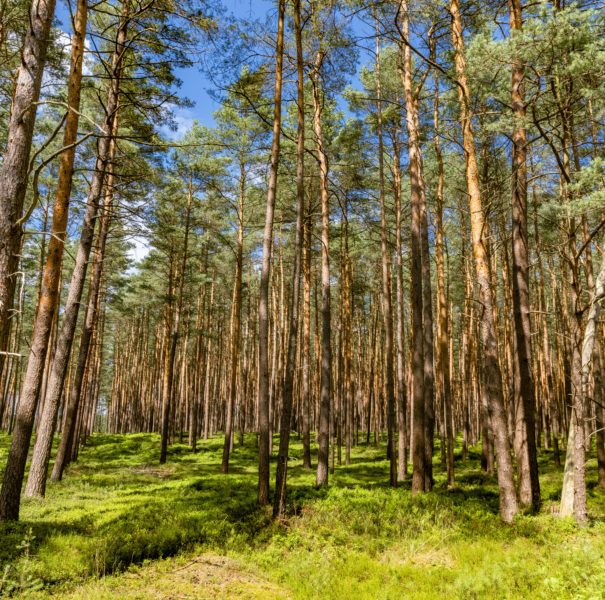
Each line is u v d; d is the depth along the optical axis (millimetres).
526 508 10156
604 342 20562
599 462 14133
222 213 24250
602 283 9234
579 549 6742
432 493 11953
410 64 15695
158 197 18891
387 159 21344
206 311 36000
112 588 6074
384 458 23875
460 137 16391
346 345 23266
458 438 32562
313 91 15859
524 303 11430
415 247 13906
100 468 19328
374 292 34344
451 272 27906
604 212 9344
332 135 18422
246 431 38625
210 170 22109
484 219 10867
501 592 5664
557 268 26828
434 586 6152
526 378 11055
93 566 6629
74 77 9531
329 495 11969
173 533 8258
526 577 6094
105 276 28094
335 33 13828
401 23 14492
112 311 41938
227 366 40531
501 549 7547
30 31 6551
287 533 8688
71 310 12586
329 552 7727
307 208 20391
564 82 9164
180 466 20781
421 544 7953
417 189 14367
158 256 26766
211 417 37594
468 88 11383
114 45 15297
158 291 30359
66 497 12141
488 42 9414
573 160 16203
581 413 9148
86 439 30734
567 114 10109
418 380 12992
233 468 20328
